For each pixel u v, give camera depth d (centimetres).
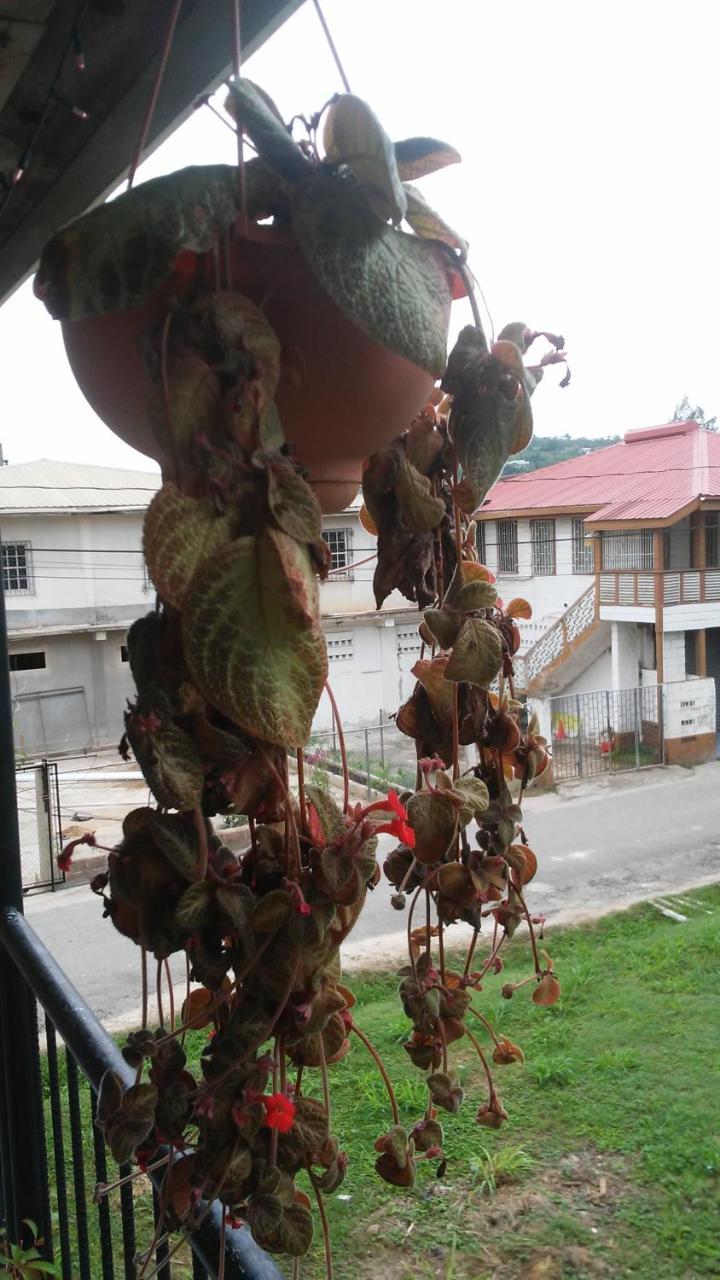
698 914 568
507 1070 373
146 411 51
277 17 79
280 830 54
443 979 68
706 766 1010
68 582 1030
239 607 44
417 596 69
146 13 94
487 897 65
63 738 1070
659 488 1064
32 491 961
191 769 47
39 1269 128
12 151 124
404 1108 335
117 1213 267
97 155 118
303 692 46
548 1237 283
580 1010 425
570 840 755
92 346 54
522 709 74
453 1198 302
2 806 137
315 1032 53
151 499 45
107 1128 54
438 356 52
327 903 50
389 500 65
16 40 100
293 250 51
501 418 59
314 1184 54
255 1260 60
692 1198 294
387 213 50
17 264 148
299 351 52
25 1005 138
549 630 1130
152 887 50
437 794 63
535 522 1184
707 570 1036
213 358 46
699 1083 354
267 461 45
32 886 670
